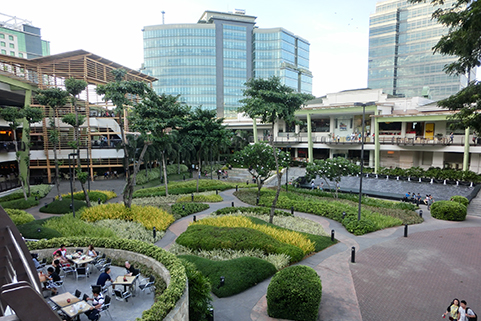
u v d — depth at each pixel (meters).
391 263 15.05
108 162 43.31
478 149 37.47
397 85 94.38
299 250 15.33
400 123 48.50
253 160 29.56
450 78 85.06
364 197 31.55
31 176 41.56
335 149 56.66
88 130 39.84
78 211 23.08
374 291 12.19
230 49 99.75
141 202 28.64
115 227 19.80
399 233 20.20
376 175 42.16
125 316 8.85
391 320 10.18
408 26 91.56
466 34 11.41
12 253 5.82
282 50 102.75
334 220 23.61
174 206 25.94
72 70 38.72
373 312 10.66
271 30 102.62
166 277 10.14
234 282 12.16
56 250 12.90
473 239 18.83
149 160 42.69
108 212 21.94
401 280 13.18
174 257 11.40
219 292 11.80
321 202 26.77
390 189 37.22
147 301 9.70
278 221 22.09
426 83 89.06
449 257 15.85
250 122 66.50
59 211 25.36
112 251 12.86
